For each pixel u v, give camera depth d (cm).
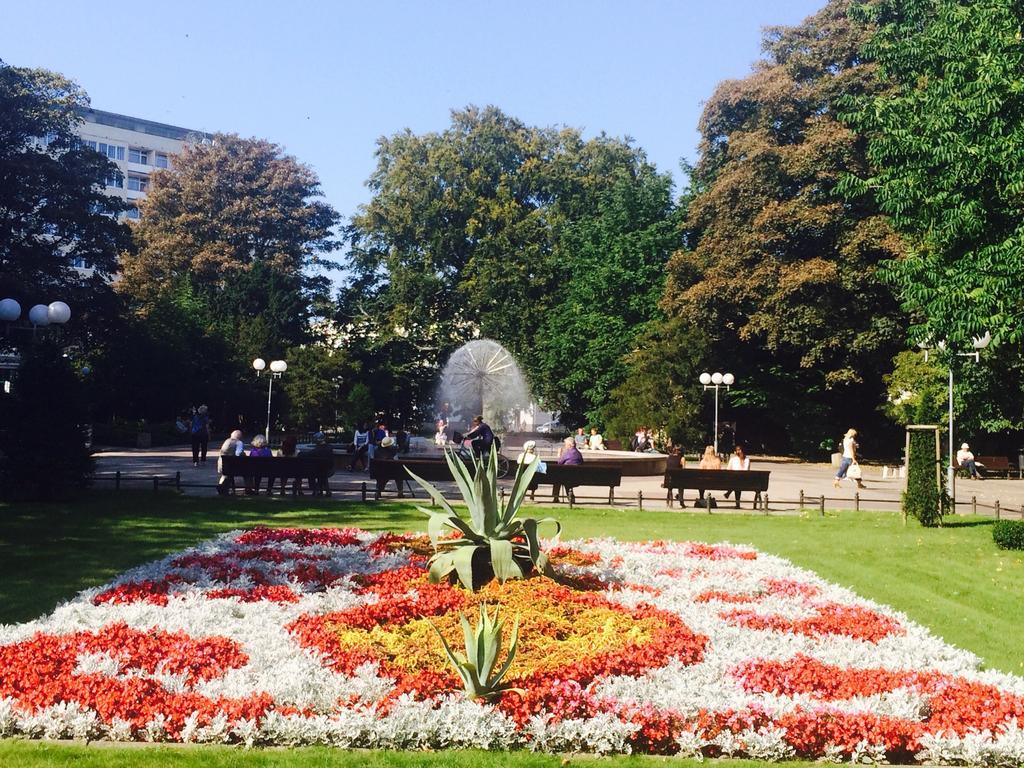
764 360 4419
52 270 3869
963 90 1441
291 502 1772
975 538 1477
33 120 3919
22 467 1669
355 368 4744
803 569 1147
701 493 1889
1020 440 3912
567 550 1146
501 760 529
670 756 553
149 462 2895
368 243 5641
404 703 582
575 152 5669
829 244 3925
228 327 4938
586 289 4731
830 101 3900
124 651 680
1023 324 1387
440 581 945
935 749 549
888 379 3672
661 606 895
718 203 4031
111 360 4209
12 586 966
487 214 5412
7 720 556
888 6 1927
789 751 554
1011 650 829
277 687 613
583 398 4844
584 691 610
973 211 1402
